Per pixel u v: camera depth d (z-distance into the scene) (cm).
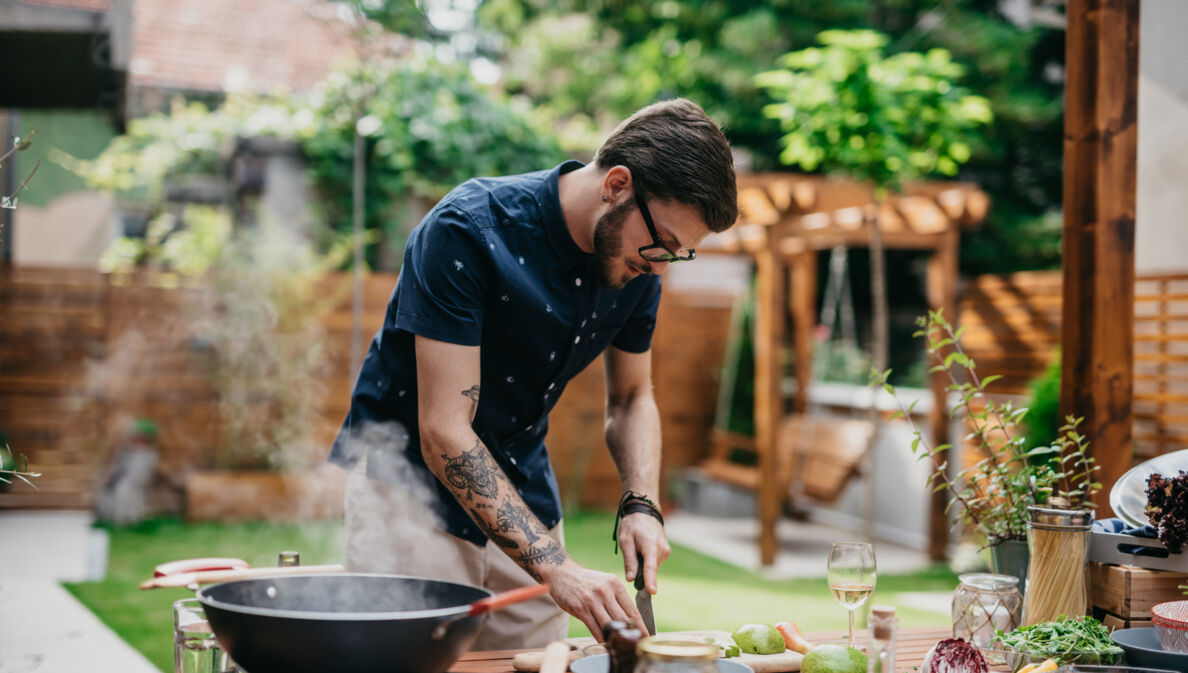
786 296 852
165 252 711
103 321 647
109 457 641
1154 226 439
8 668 312
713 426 782
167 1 855
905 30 855
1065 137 215
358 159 654
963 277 862
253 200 696
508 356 163
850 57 473
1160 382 427
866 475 517
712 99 870
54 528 579
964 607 147
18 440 630
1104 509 208
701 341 782
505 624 179
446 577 171
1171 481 154
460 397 149
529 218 155
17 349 632
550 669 120
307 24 853
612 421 186
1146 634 143
